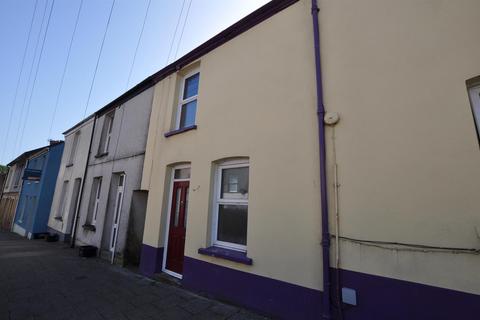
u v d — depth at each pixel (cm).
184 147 573
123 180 779
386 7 340
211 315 375
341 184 329
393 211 288
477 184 247
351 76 350
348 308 299
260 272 383
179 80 683
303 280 339
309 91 387
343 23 375
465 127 262
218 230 484
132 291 478
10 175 2336
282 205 378
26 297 447
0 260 732
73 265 684
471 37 275
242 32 518
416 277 264
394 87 313
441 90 281
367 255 296
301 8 431
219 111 515
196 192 514
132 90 839
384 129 310
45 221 1352
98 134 1025
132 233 699
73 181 1142
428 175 273
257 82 461
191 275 483
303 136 378
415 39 309
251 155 435
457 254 247
